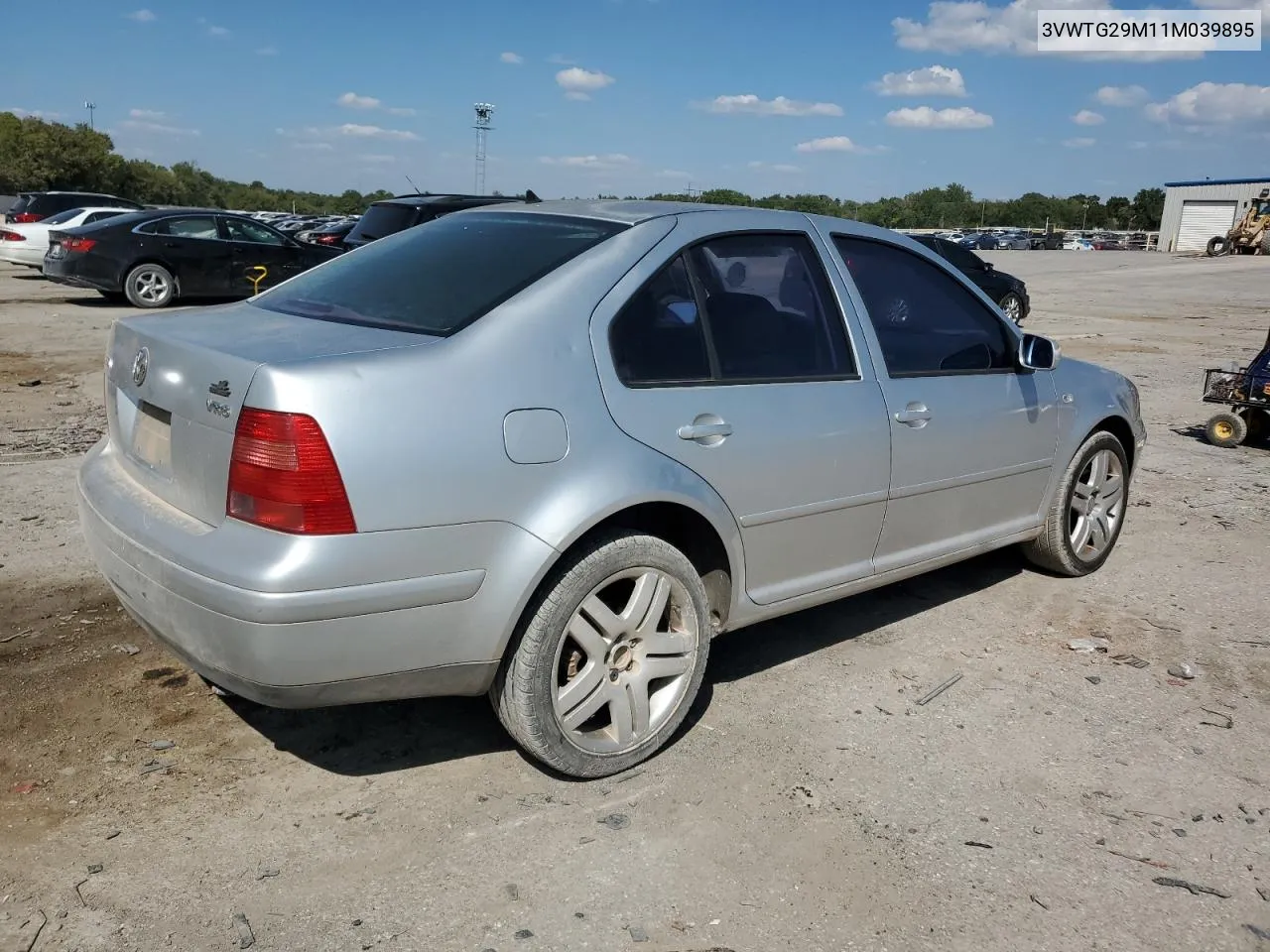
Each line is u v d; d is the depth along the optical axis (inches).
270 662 101.0
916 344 161.2
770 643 167.8
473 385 109.3
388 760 127.3
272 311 130.4
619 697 124.0
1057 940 100.7
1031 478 183.6
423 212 494.6
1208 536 232.4
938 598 190.2
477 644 111.1
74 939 95.0
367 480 101.9
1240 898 107.9
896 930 101.0
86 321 555.8
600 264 125.3
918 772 129.6
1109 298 933.8
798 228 149.6
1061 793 126.1
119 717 134.0
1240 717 147.3
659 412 123.0
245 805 116.6
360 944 95.9
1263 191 1849.2
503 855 109.6
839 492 145.1
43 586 174.9
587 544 117.9
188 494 110.3
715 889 105.7
